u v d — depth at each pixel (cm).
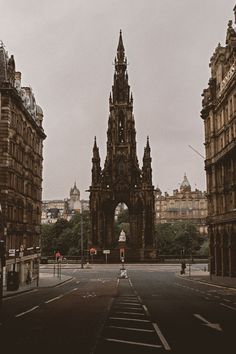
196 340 1867
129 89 14612
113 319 2559
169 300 3803
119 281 6906
